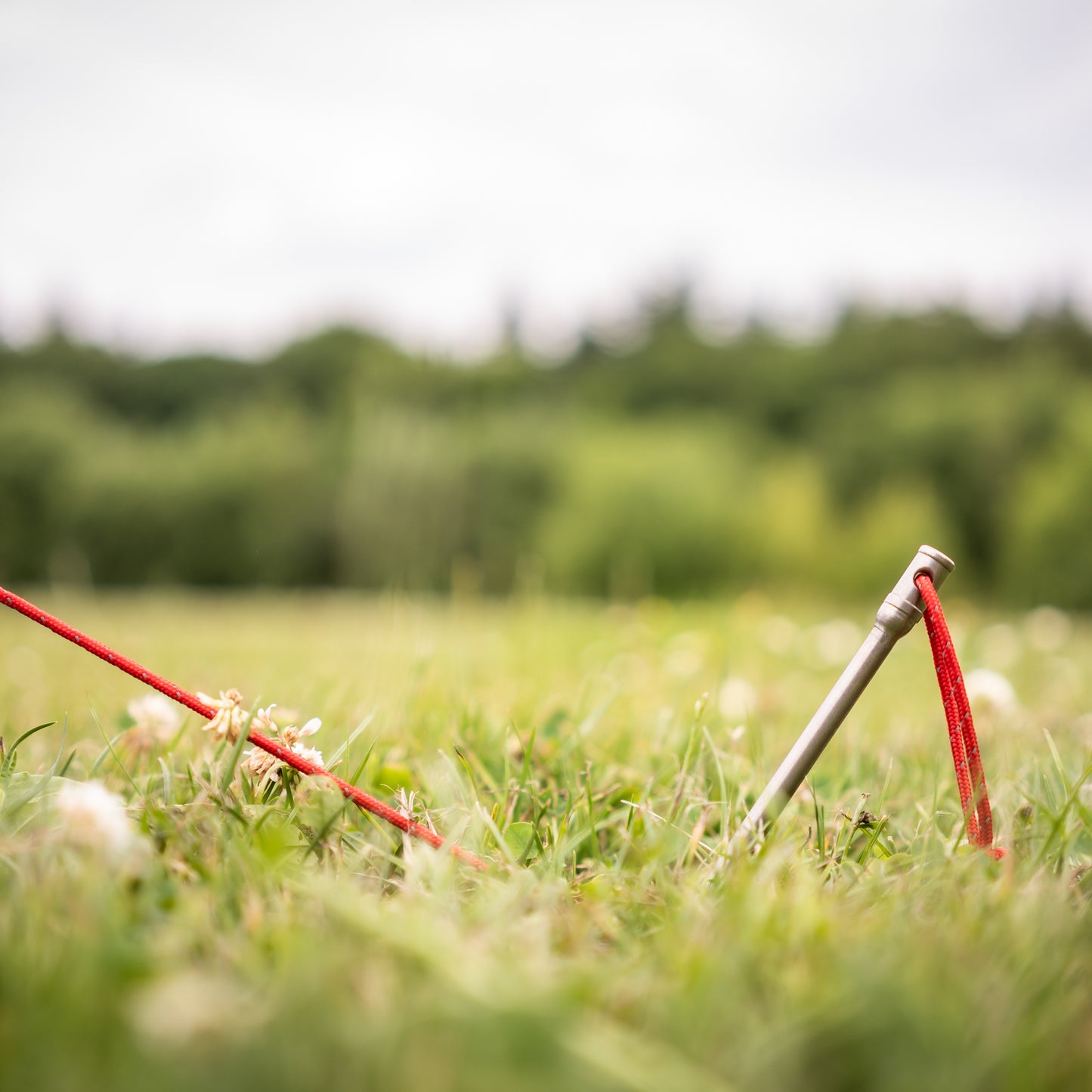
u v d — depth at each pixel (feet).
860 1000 2.87
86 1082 2.44
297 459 131.03
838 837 5.23
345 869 4.31
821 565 108.88
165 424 178.40
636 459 113.39
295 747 4.96
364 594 113.39
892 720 10.38
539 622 18.30
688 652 14.94
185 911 3.52
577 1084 2.54
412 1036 2.66
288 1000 2.72
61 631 4.57
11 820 4.50
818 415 150.51
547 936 3.59
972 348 151.23
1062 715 10.01
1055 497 92.73
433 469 117.91
